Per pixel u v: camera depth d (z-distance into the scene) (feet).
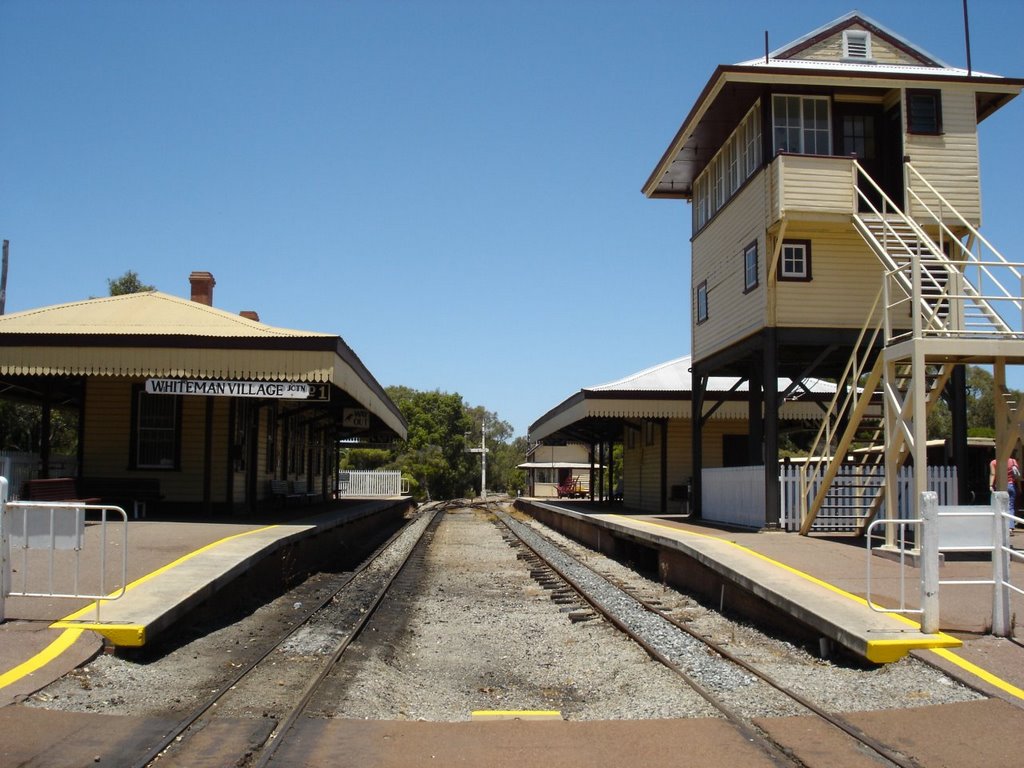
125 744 19.74
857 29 63.62
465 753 19.94
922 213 56.59
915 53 63.82
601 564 66.08
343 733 21.26
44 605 30.14
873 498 54.13
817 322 58.03
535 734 21.43
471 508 174.70
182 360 58.44
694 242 76.69
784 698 24.84
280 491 81.51
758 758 19.69
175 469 67.00
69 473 68.49
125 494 64.18
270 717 22.63
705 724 22.26
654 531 57.88
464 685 29.89
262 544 44.83
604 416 90.43
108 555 40.86
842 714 22.85
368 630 37.45
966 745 20.24
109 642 27.43
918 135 57.47
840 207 56.03
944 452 93.40
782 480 56.59
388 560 68.59
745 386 92.84
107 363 58.23
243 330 63.67
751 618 38.17
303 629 36.22
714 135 67.87
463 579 57.93
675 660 31.04
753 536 53.26
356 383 70.23
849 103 60.29
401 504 138.72
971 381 202.39
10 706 21.63
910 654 27.02
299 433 96.89
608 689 28.58
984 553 46.16
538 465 223.71
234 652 30.94
